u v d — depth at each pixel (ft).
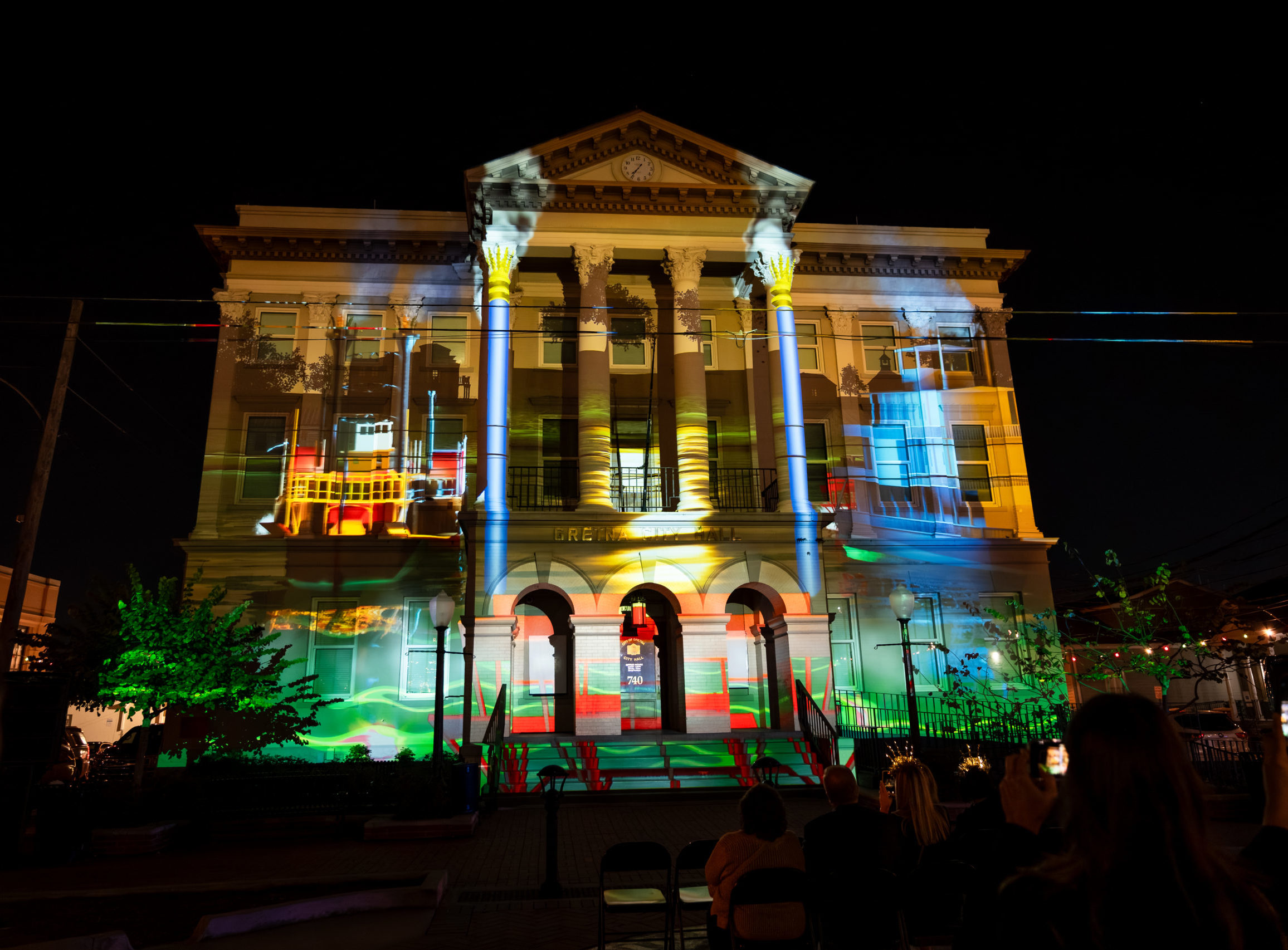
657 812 51.01
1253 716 88.53
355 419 78.79
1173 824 5.97
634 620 74.08
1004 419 84.38
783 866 17.33
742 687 75.05
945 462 82.48
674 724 72.28
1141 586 90.84
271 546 74.54
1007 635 77.92
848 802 20.02
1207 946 5.69
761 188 76.84
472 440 78.89
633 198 76.33
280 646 72.43
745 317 82.38
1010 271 88.12
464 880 33.94
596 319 74.38
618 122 75.41
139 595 52.80
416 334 80.69
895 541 79.20
